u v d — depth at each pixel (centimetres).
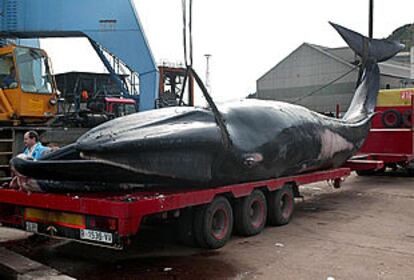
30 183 573
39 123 1141
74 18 1335
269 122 696
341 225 754
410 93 1324
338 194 1090
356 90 1130
